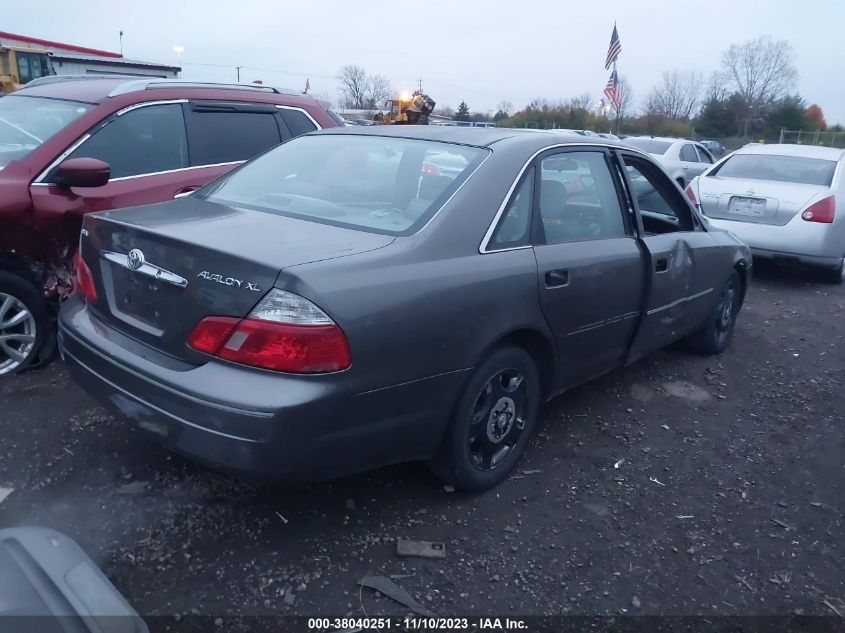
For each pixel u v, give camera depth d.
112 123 4.95
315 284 2.73
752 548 3.39
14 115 5.19
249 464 2.73
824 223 8.41
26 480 3.52
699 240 5.14
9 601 1.65
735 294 5.99
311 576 2.98
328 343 2.72
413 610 2.85
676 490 3.84
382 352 2.88
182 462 3.74
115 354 3.12
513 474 3.88
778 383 5.44
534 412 3.85
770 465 4.18
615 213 4.32
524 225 3.65
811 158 9.24
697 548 3.36
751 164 9.41
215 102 5.58
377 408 2.94
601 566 3.19
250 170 4.17
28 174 4.53
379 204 3.49
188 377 2.83
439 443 3.35
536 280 3.56
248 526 3.27
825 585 3.16
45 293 4.67
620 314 4.26
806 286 8.85
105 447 3.85
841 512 3.74
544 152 3.87
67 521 3.23
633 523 3.52
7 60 20.52
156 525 3.24
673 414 4.78
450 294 3.13
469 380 3.33
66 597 1.74
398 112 18.12
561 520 3.50
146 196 4.97
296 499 3.49
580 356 4.07
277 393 2.68
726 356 5.97
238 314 2.77
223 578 2.94
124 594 2.82
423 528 3.34
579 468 4.00
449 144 3.82
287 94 6.21
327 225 3.32
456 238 3.29
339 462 2.93
